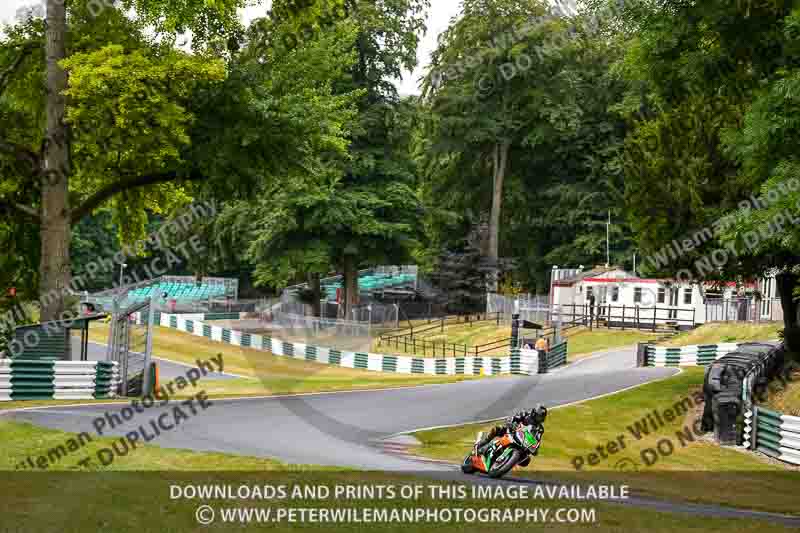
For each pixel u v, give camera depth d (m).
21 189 31.41
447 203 74.25
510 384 29.50
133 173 30.94
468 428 18.95
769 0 21.50
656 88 25.81
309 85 29.69
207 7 26.86
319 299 65.06
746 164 21.27
